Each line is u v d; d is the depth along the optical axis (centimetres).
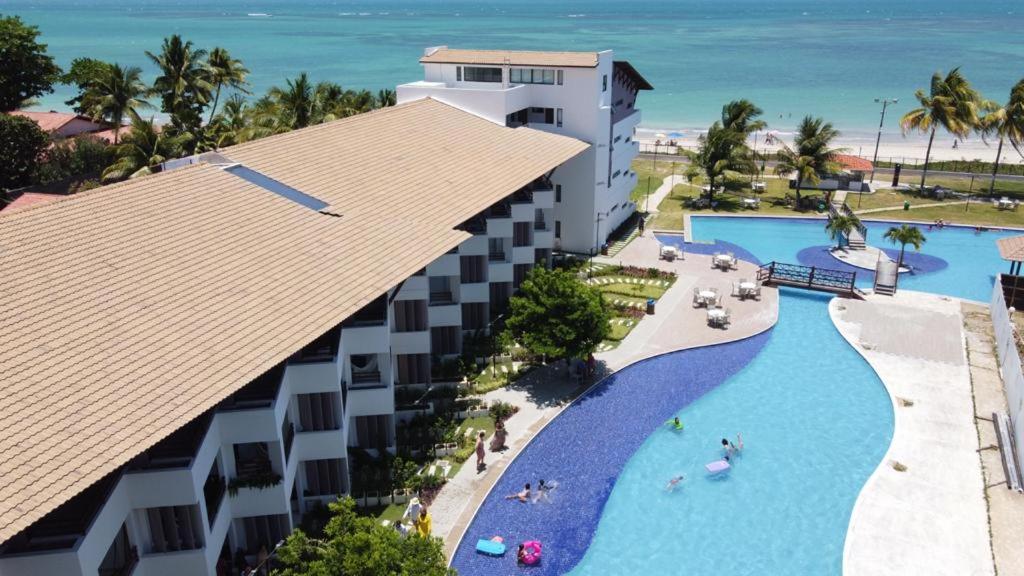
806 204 7325
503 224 4488
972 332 4638
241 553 2703
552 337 3838
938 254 6109
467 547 2927
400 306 3706
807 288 5291
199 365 2286
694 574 2811
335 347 2855
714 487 3281
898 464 3328
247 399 2542
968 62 19988
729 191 7856
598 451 3525
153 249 2709
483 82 5844
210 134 6269
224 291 2656
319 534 2905
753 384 4109
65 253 2503
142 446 1953
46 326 2205
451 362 4169
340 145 4209
